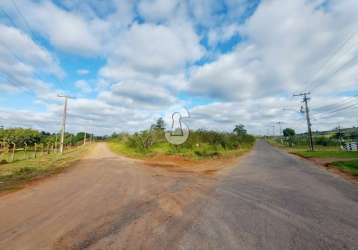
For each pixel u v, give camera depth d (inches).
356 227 171.2
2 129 1541.6
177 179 402.6
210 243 142.1
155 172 496.7
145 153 1025.5
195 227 169.6
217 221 183.3
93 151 1456.7
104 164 663.8
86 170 524.1
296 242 144.3
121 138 1883.6
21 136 1593.3
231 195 278.1
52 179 394.6
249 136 2482.8
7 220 184.1
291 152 1418.6
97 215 197.0
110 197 263.4
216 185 346.3
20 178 405.4
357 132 2197.3
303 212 208.5
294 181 385.7
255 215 199.5
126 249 133.8
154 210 212.8
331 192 299.4
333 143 2142.0
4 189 308.5
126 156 1007.6
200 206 228.1
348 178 431.5
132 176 433.7
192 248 135.2
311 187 333.4
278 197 268.5
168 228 167.5
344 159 814.5
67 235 154.2
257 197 268.1
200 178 416.5
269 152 1414.9
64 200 248.7
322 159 856.3
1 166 603.5
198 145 1091.9
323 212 208.8
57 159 848.9
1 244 140.7
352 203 242.8
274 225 174.6
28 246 137.9
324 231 162.9
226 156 973.8
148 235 154.5
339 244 141.8
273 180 395.2
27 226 170.7
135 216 194.7
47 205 228.5
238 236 153.2
